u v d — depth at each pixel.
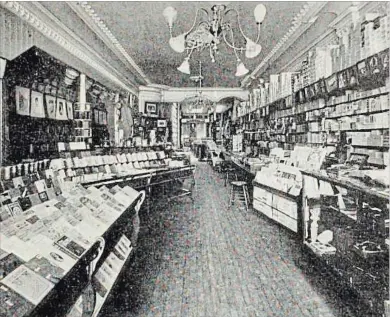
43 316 1.55
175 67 12.05
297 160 5.65
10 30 4.82
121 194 4.00
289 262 4.25
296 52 8.77
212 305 3.16
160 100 17.25
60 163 5.41
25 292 1.59
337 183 3.41
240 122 17.62
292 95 7.95
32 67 5.86
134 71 12.70
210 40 5.98
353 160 5.18
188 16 6.94
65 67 7.07
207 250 4.74
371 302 2.71
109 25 7.48
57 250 2.08
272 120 10.93
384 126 4.49
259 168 8.21
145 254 4.57
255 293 3.40
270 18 7.09
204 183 11.88
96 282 2.64
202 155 23.11
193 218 6.70
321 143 6.76
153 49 9.55
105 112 12.04
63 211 2.74
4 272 1.68
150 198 7.79
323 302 3.19
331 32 6.72
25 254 1.90
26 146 5.91
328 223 4.15
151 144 10.86
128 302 3.20
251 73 13.28
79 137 8.33
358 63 4.38
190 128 26.84
